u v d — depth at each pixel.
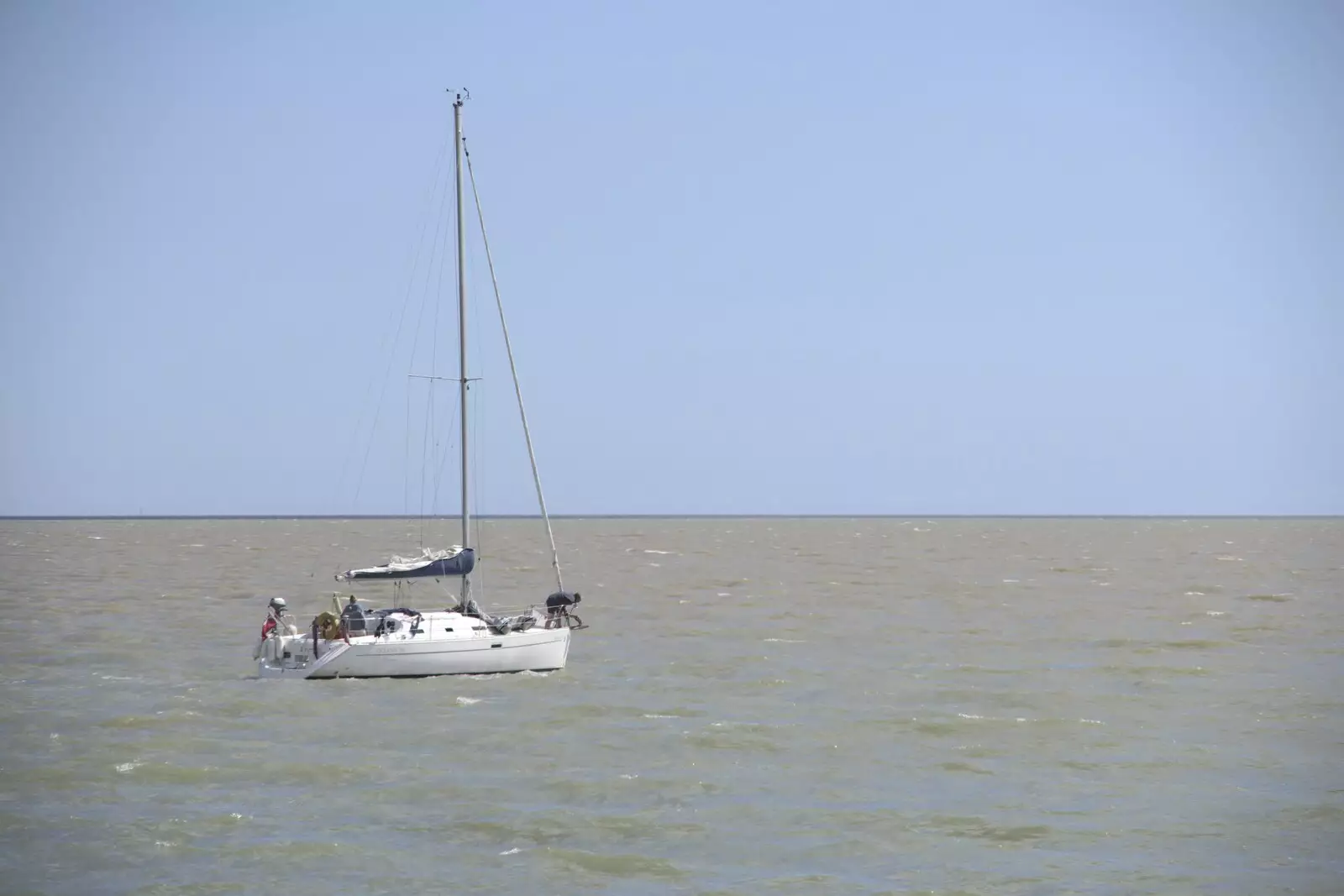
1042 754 54.88
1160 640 92.12
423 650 70.88
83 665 79.00
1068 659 82.31
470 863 40.59
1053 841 43.16
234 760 52.91
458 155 75.44
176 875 39.44
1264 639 92.81
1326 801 47.75
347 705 64.25
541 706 64.19
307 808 46.22
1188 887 39.16
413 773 50.94
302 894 37.94
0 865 40.19
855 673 76.00
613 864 40.59
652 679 72.94
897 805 47.06
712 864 40.72
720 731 58.66
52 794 47.81
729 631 97.81
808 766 52.62
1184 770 52.25
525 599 127.81
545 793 48.31
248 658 82.06
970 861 41.22
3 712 62.69
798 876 39.78
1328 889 39.03
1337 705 66.00
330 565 195.38
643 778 50.28
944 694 69.12
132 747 55.19
